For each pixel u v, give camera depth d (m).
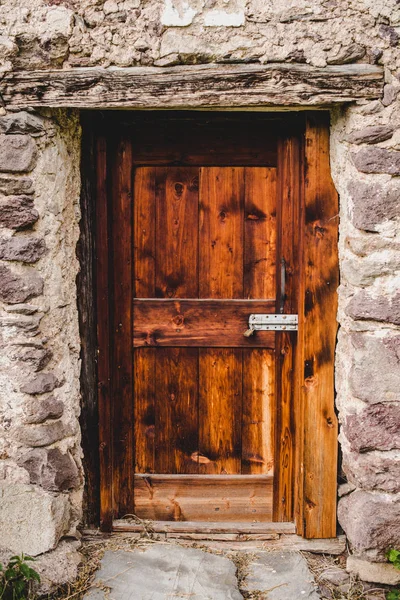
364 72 2.36
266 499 2.91
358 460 2.50
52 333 2.57
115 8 2.39
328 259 2.64
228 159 2.75
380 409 2.45
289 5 2.36
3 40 2.40
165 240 2.82
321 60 2.37
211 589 2.46
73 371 2.73
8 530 2.54
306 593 2.48
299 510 2.81
